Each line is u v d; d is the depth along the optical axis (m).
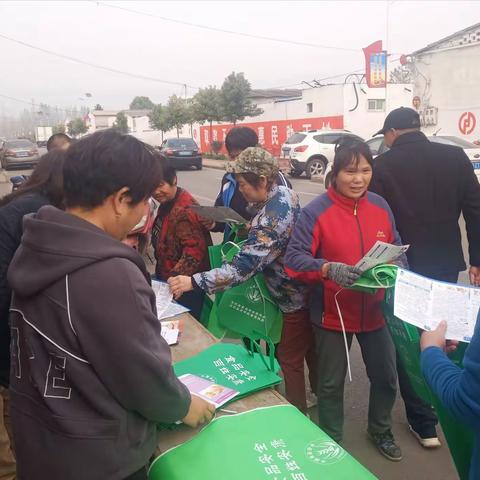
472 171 2.75
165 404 1.24
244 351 1.93
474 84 15.70
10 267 1.23
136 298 1.17
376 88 23.25
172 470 1.33
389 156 2.74
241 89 27.81
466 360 1.26
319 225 2.35
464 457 1.70
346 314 2.40
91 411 1.18
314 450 1.38
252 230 2.42
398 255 1.96
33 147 25.17
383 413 2.68
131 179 1.22
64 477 1.18
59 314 1.15
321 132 16.33
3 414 2.24
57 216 1.20
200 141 35.25
